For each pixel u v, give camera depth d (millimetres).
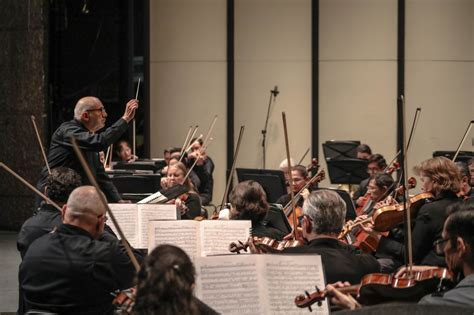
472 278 4098
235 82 16266
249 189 6738
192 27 16172
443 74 16266
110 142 8156
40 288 5168
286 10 16219
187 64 16172
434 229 6555
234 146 16172
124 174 10953
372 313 3617
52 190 6066
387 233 7602
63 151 8234
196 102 16203
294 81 16250
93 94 14305
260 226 6758
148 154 15281
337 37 16266
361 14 16219
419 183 15672
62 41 14109
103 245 5207
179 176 9578
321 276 4656
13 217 13820
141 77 15039
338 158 14000
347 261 5219
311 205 5422
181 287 3398
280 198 10414
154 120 16188
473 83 16312
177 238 6152
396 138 16219
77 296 5164
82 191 5309
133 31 14664
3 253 11875
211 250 6188
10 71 13820
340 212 5418
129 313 3498
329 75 16297
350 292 4441
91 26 14258
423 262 6641
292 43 16250
